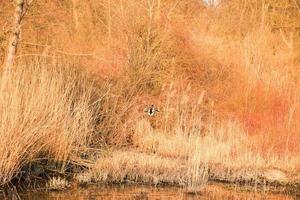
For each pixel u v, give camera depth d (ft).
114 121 40.45
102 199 27.50
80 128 34.06
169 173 32.76
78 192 28.43
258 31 69.56
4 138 27.86
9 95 28.58
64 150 31.50
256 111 46.32
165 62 51.47
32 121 29.32
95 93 39.88
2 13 43.91
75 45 53.78
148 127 42.22
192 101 48.47
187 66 53.93
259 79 49.85
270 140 41.47
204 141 40.24
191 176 32.55
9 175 28.04
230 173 34.45
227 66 54.19
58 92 32.63
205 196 29.45
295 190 32.53
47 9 50.34
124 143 39.96
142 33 50.78
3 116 28.12
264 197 30.25
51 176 30.48
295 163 37.40
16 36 36.17
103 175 31.12
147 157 35.50
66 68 38.47
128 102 43.42
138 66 48.49
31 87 29.96
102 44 54.85
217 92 51.47
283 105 45.57
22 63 35.63
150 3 54.60
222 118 46.88
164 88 48.67
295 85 50.98
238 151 39.32
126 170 32.17
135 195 28.73
